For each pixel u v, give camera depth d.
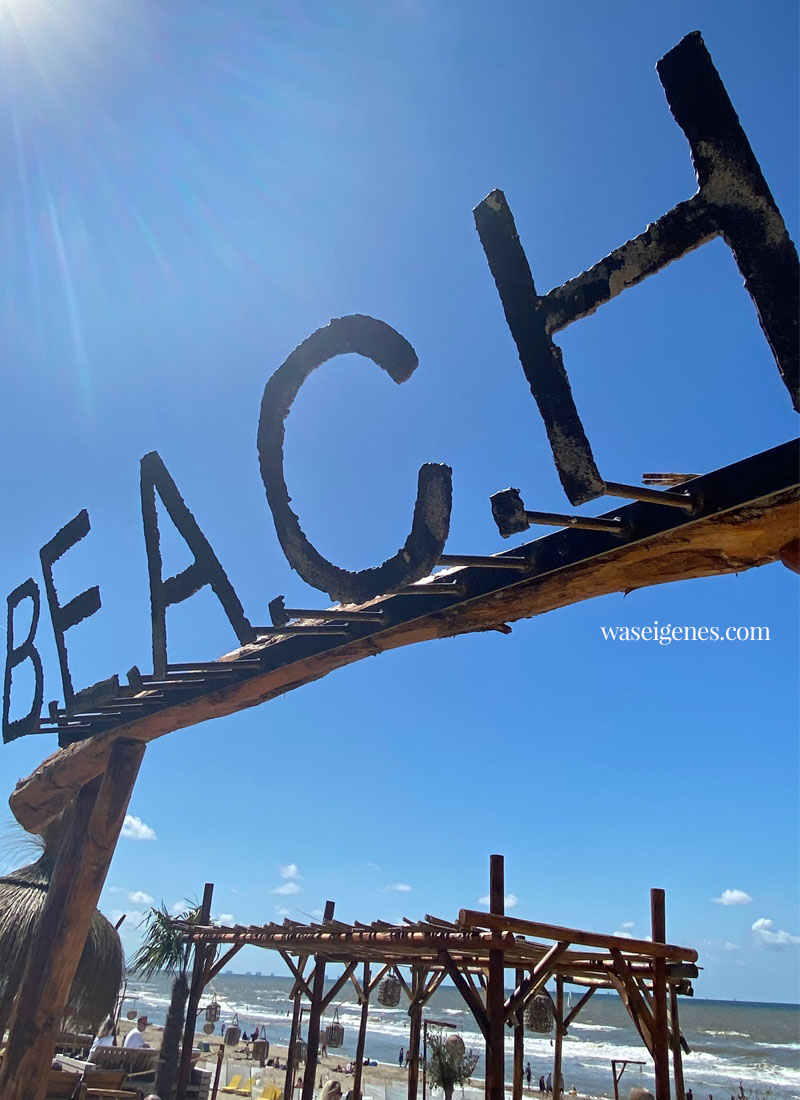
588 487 1.92
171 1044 10.48
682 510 2.05
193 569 3.62
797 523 1.94
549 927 5.89
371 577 2.51
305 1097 9.34
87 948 6.62
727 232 1.74
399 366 2.49
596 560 2.33
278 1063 27.14
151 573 3.86
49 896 4.53
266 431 2.88
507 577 2.59
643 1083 35.06
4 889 6.36
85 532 4.76
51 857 6.75
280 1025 55.19
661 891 7.31
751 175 1.72
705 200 1.79
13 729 5.25
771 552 2.10
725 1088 35.41
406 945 6.74
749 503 1.90
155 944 12.49
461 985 5.87
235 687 3.86
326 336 2.72
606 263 1.97
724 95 1.78
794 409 1.62
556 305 2.06
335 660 3.40
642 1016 6.28
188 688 3.95
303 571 2.71
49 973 4.25
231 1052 29.03
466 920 5.42
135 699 4.45
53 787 5.17
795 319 1.62
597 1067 40.94
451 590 2.68
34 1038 4.12
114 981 6.76
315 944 8.38
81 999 6.48
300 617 2.98
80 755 4.88
